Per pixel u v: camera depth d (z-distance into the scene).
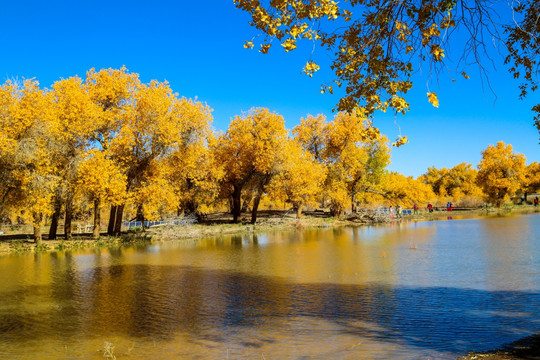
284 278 14.85
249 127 42.69
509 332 8.26
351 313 10.12
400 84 6.04
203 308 10.97
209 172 43.16
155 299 12.09
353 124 49.00
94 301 11.98
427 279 13.99
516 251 20.16
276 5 5.67
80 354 7.79
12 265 19.09
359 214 53.47
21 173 23.83
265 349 7.83
